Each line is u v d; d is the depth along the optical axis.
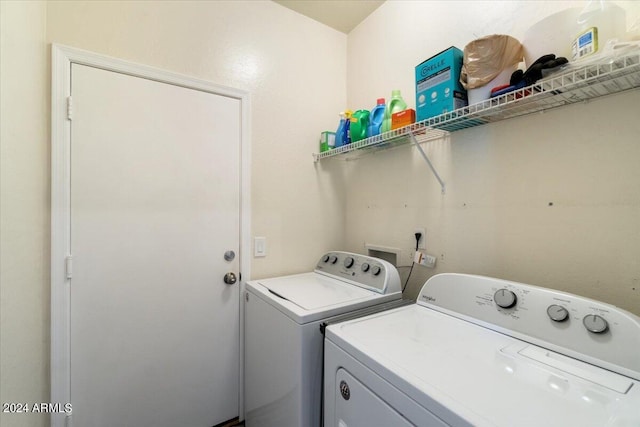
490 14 1.29
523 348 0.84
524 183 1.17
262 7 1.80
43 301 1.19
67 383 1.25
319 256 2.02
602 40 0.79
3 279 0.82
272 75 1.83
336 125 2.11
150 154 1.44
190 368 1.54
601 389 0.64
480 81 1.07
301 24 1.96
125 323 1.38
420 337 0.91
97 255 1.31
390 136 1.47
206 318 1.58
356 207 2.06
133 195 1.40
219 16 1.65
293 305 1.23
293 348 1.15
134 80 1.40
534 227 1.13
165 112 1.48
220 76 1.64
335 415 0.93
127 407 1.38
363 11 1.94
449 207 1.45
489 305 1.00
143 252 1.42
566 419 0.56
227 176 1.66
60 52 1.23
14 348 0.90
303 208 1.95
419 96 1.30
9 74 0.85
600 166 0.97
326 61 2.07
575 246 1.02
